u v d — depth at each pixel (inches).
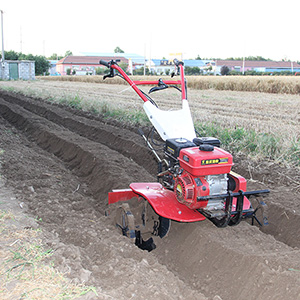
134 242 178.9
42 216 201.9
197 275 161.9
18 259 141.3
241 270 148.1
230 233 173.6
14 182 253.9
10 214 189.6
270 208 215.5
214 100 770.2
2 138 402.9
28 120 494.9
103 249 163.6
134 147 360.5
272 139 328.2
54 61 4515.3
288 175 263.4
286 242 198.1
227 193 162.7
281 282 133.0
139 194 187.3
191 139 189.8
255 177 268.8
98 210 239.6
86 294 121.6
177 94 933.2
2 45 1830.7
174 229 191.2
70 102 684.1
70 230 184.4
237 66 3718.0
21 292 120.0
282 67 3754.9
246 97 846.5
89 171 306.8
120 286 132.0
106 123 500.7
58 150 376.2
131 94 923.4
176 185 170.1
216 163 155.8
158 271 151.2
